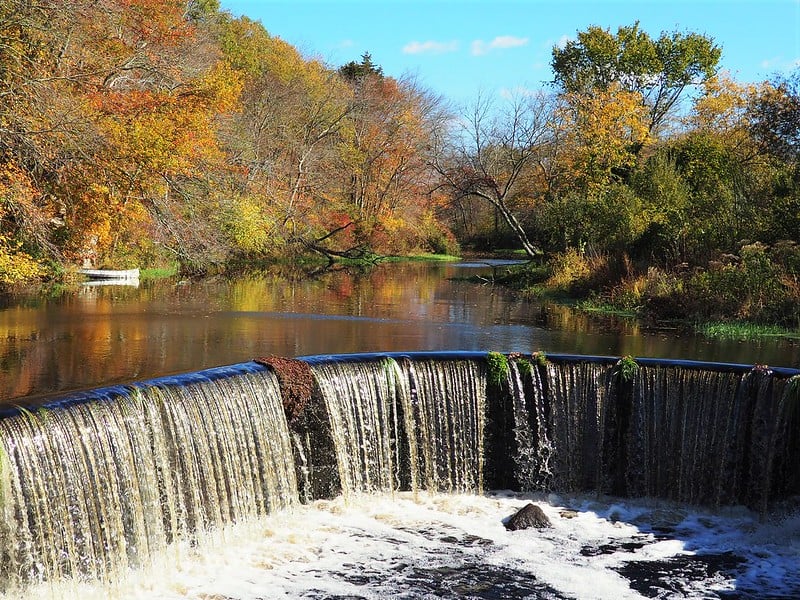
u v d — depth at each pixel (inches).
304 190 1873.8
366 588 333.7
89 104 971.9
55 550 305.4
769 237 847.1
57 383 453.7
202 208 1277.1
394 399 440.5
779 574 358.6
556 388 453.1
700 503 433.1
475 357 456.8
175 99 1142.3
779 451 414.0
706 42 1889.8
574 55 1927.9
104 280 1104.2
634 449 444.5
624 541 389.1
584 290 1007.0
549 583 343.6
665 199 1122.7
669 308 793.6
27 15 805.9
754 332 687.7
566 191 1619.1
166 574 339.3
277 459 400.8
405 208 2177.7
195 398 363.3
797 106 979.9
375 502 430.3
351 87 2306.8
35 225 832.3
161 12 1326.3
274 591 328.8
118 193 1033.5
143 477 337.1
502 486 458.6
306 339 639.8
